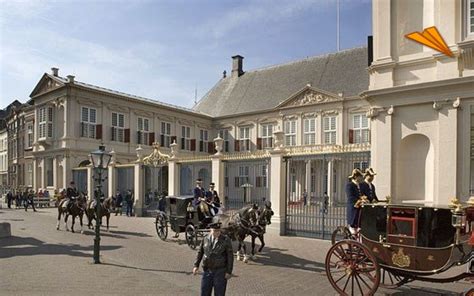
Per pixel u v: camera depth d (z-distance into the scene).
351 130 35.75
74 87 33.56
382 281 9.13
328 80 40.44
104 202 18.62
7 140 57.53
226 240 6.59
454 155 15.04
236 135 45.44
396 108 16.70
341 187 18.56
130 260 11.91
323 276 10.10
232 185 20.14
